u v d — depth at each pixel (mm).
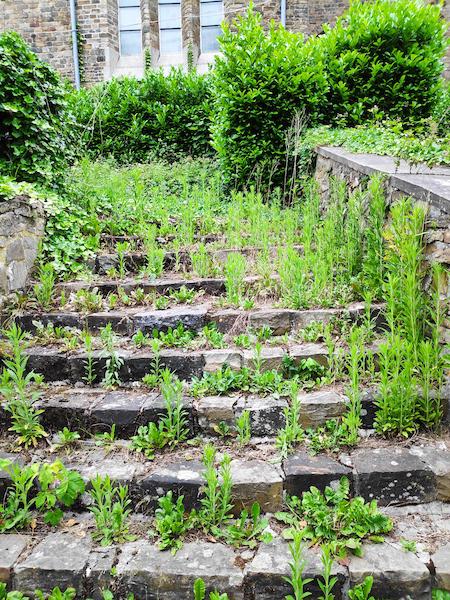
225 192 6578
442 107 6699
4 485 2371
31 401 2727
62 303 3641
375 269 3426
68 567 2012
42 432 2637
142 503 2330
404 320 2799
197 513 2283
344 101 6570
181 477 2340
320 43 6758
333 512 2182
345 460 2414
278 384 2855
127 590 2006
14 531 2232
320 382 2902
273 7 11070
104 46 11359
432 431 2631
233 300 3639
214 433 2693
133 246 4621
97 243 4504
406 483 2316
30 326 3475
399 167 3881
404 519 2252
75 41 11203
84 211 4844
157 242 4734
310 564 1991
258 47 6211
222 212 5684
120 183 5676
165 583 1990
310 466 2369
